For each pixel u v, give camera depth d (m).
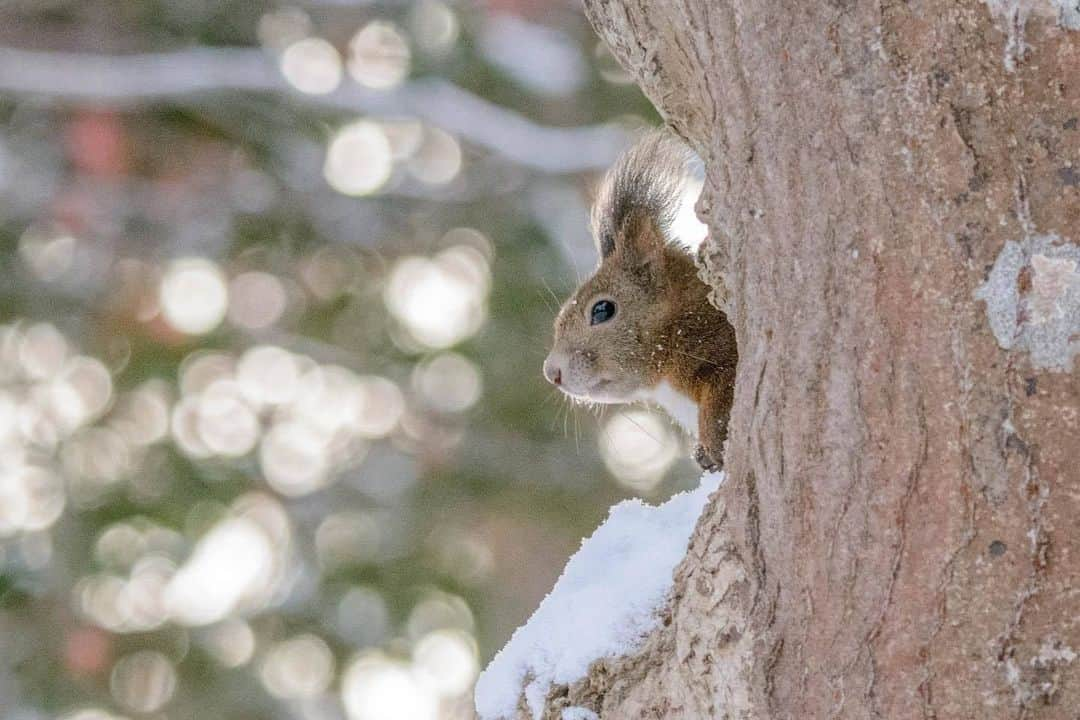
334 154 16.20
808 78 3.88
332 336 15.62
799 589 3.89
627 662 4.82
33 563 14.09
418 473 15.07
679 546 5.02
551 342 12.09
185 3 16.14
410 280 15.66
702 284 7.24
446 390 15.28
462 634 14.73
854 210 3.76
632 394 7.42
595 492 15.00
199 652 14.16
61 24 16.05
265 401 15.15
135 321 15.02
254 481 14.70
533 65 15.46
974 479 3.55
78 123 15.33
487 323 14.62
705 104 4.70
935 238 3.62
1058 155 3.53
